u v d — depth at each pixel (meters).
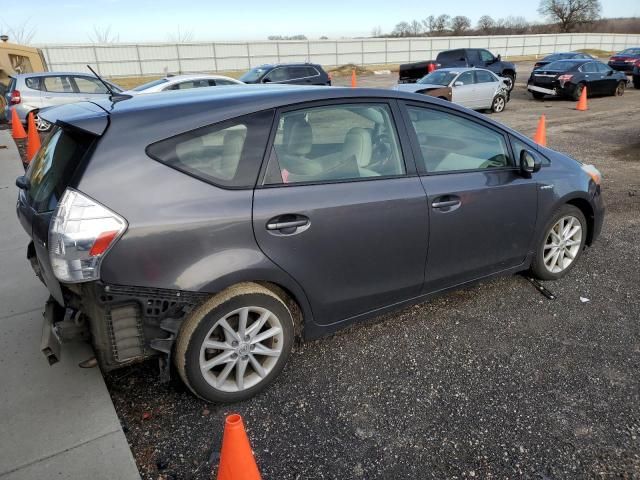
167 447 2.34
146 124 2.34
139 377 2.85
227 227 2.38
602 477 2.15
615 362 2.95
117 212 2.19
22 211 2.67
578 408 2.57
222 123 2.46
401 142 3.00
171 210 2.28
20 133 10.80
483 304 3.67
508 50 52.03
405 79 19.81
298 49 44.03
